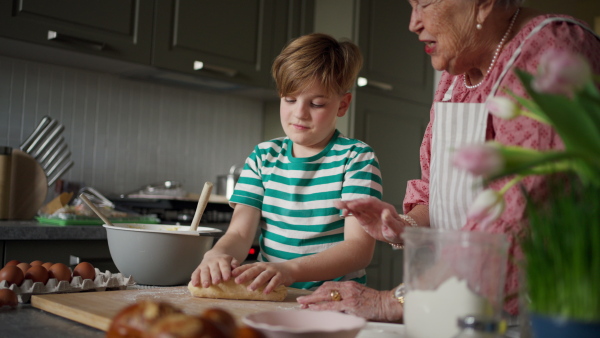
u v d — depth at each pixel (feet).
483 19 3.19
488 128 3.20
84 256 6.46
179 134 9.41
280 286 3.48
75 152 8.34
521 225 2.57
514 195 2.61
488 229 2.65
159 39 7.98
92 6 7.38
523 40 3.10
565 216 1.55
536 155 1.50
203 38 8.44
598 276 1.49
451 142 3.37
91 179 8.48
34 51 7.42
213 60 8.57
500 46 3.29
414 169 10.43
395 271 9.75
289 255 4.42
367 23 9.60
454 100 3.78
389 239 3.23
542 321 1.57
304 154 4.61
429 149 4.00
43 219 6.74
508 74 3.04
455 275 1.94
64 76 8.25
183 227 4.08
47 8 7.02
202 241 3.93
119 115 8.76
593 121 1.49
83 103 8.43
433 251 1.99
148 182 9.05
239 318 2.79
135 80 8.93
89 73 8.48
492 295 1.92
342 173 4.43
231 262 3.59
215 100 9.87
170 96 9.32
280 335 1.91
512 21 3.30
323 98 4.34
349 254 3.94
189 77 8.59
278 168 4.63
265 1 9.20
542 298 1.57
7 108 7.79
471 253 1.93
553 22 3.04
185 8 8.23
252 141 10.37
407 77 10.34
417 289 2.02
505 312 2.71
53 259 6.22
